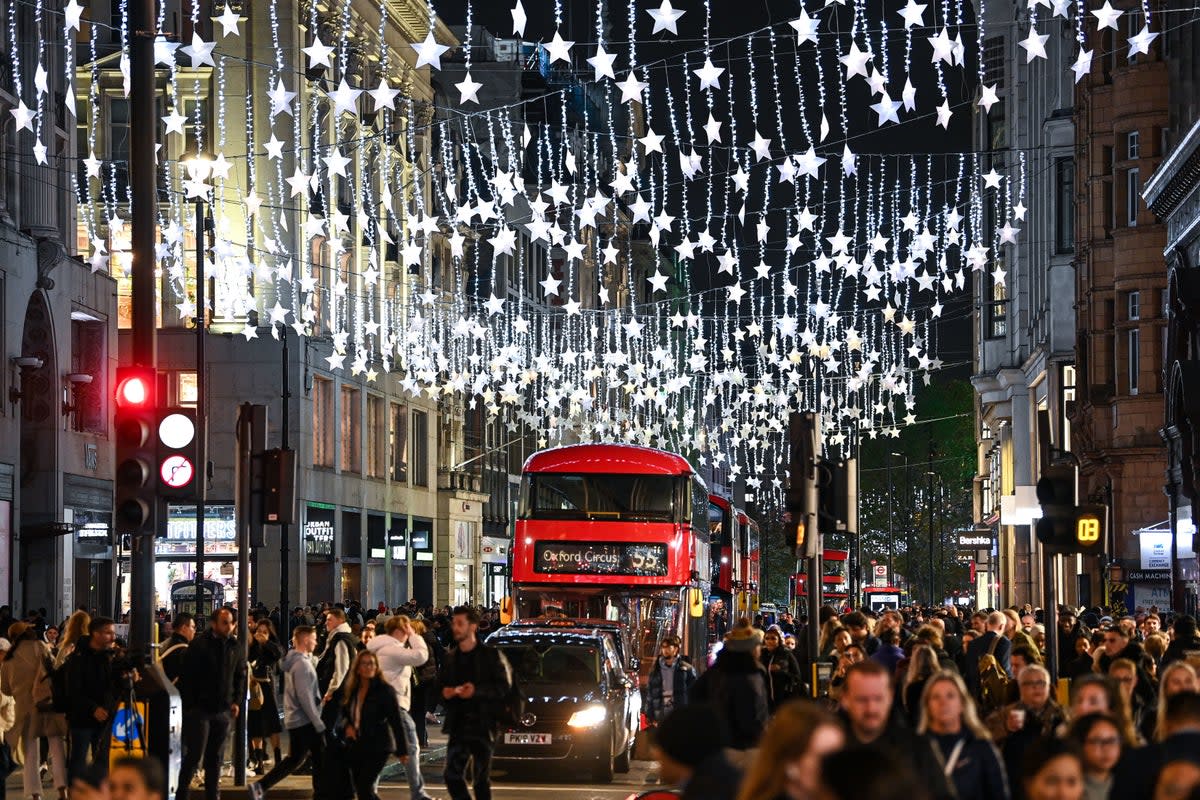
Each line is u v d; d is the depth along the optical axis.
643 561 39.25
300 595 73.38
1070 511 23.52
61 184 57.25
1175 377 49.75
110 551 59.31
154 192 22.22
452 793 20.91
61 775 24.42
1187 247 53.31
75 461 56.12
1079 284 68.25
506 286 106.50
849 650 22.69
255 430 25.77
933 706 11.68
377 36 83.62
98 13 73.31
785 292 55.94
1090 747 11.02
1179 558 53.41
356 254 82.75
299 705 22.95
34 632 25.12
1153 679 21.83
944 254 40.78
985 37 100.44
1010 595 95.81
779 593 156.25
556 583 39.25
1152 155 60.66
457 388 86.56
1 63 51.88
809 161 28.42
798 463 24.39
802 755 7.67
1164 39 60.84
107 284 59.34
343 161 31.27
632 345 138.75
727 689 18.19
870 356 71.25
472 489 100.56
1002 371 92.44
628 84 21.77
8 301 51.38
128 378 21.48
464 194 102.00
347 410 82.00
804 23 22.08
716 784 8.73
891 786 6.44
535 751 28.84
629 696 31.34
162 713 21.67
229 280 72.88
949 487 138.88
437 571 96.06
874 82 22.41
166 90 56.25
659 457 40.06
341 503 79.38
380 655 24.38
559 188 39.38
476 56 115.19
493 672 21.06
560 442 112.81
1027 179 90.38
